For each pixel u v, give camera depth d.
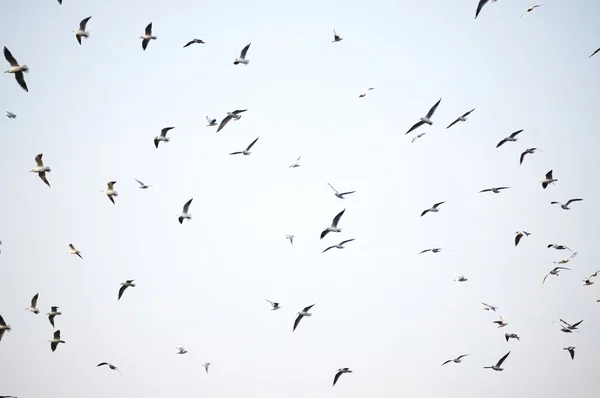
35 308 62.69
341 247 58.50
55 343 62.88
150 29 63.41
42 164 60.12
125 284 62.91
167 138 64.12
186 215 62.66
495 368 64.62
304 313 59.66
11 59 57.12
